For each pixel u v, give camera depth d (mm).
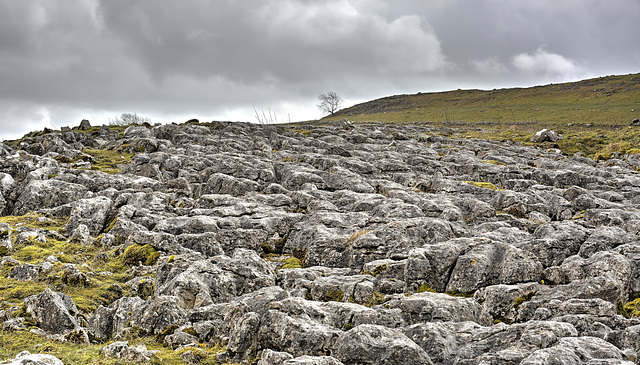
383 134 77812
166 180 44375
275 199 36719
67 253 29469
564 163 55531
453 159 54906
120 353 15805
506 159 57250
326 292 21859
